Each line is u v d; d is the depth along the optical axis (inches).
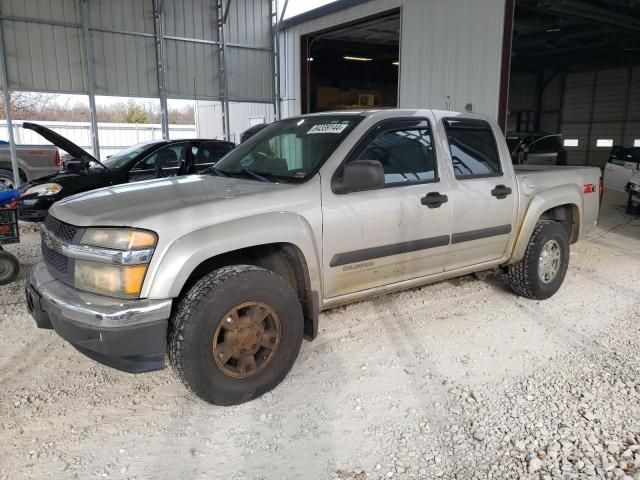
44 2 501.0
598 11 588.1
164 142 379.9
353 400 126.6
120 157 378.6
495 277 226.1
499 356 150.4
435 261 164.7
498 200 176.1
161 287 111.1
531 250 188.4
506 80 434.6
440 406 123.5
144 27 566.9
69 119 1595.7
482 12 445.4
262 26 660.1
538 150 658.2
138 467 102.7
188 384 116.3
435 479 98.4
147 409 124.0
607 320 179.2
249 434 113.5
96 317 107.4
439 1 481.7
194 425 117.0
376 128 149.8
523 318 180.2
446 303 194.4
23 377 139.6
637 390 129.8
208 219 119.2
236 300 118.8
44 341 162.1
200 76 619.8
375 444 109.3
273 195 129.9
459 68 470.6
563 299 201.3
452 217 163.6
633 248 298.8
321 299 141.6
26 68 499.8
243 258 137.6
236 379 121.6
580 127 1061.1
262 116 773.9
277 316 126.6
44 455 106.5
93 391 132.5
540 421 116.1
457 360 147.8
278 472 100.9
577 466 100.4
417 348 155.6
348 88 1040.8
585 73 1035.9
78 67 529.3
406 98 530.6
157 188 138.7
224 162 170.2
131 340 109.0
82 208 125.2
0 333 168.1
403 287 161.9
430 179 159.6
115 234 112.3
